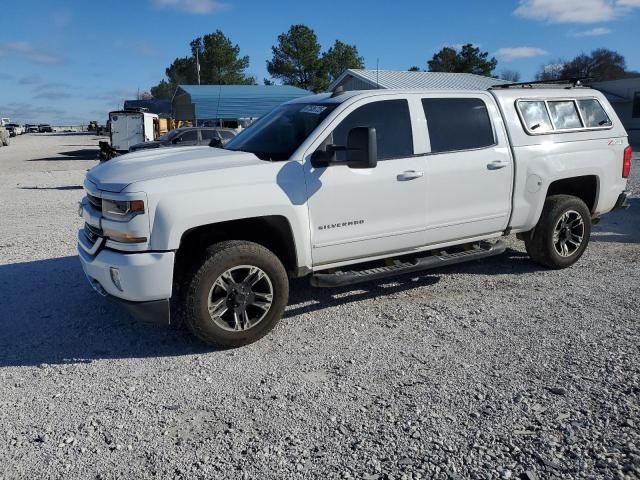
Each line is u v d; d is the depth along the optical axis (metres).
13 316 5.38
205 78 65.06
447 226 5.54
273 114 5.80
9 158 33.09
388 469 2.98
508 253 7.27
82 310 5.49
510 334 4.68
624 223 9.20
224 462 3.09
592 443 3.12
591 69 66.00
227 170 4.50
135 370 4.24
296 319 5.18
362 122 5.07
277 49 63.53
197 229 4.58
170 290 4.31
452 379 3.93
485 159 5.66
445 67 56.84
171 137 20.55
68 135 88.81
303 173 4.73
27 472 3.06
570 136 6.33
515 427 3.31
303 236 4.76
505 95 5.96
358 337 4.73
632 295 5.53
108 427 3.47
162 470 3.04
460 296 5.69
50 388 3.99
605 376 3.87
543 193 6.10
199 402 3.74
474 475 2.90
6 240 8.70
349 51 62.78
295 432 3.35
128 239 4.24
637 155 24.33
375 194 5.05
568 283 6.00
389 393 3.77
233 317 4.55
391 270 5.26
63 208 12.23
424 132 5.34
